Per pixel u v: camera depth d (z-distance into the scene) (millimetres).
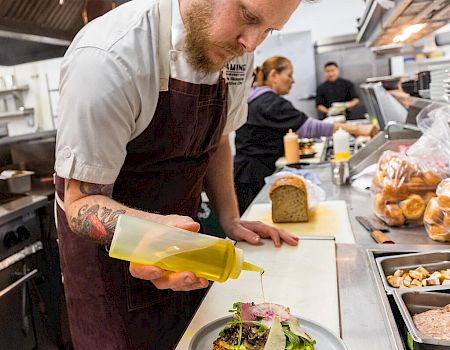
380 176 1484
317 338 818
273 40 7289
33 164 2938
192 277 735
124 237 726
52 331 2346
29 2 2559
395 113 2641
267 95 3377
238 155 3555
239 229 1403
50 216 2365
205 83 1113
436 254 1136
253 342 767
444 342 733
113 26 985
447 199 1232
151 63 992
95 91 908
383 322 869
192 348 786
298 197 1579
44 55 3227
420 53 4391
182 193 1249
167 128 1090
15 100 5742
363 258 1188
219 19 877
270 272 1147
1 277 2023
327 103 7266
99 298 1162
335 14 7617
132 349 1177
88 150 926
